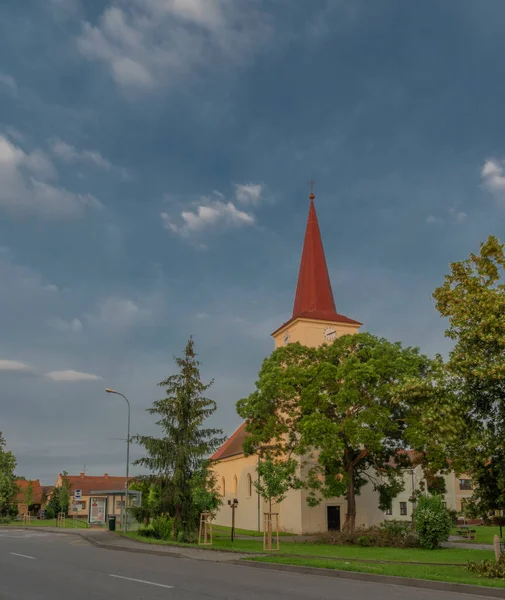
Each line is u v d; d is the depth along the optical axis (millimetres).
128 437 36906
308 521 42969
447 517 29141
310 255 49656
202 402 35781
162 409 35281
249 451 38531
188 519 33906
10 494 72125
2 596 12484
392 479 37438
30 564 19562
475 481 16984
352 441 32562
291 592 13211
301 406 35281
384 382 34000
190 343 36688
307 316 46656
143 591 13188
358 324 47844
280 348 38594
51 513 81375
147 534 34031
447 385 17359
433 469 33438
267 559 20766
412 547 29422
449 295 17594
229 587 14000
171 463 34406
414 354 35531
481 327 16547
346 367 34031
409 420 32750
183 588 13711
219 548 26141
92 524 50750
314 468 38125
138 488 45594
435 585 14414
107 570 17734
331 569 17438
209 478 34094
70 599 12047
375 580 15883
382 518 45625
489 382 16375
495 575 15602
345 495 41562
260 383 37594
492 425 16766
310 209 51406
